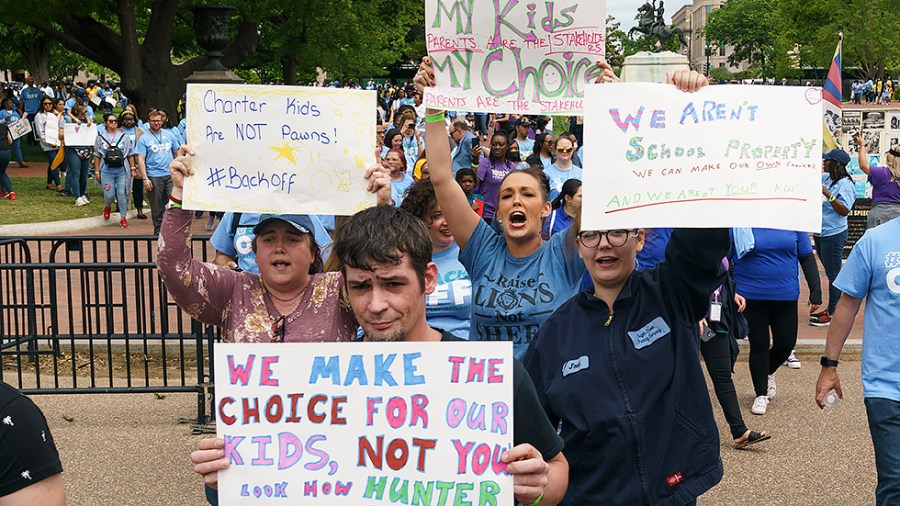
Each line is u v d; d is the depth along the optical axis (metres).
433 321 5.01
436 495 2.80
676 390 3.46
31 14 25.42
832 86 12.25
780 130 3.32
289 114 3.91
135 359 9.41
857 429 7.49
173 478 6.32
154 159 17.08
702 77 3.35
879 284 4.82
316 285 3.89
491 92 4.33
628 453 3.39
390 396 2.83
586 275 5.54
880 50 70.62
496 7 4.26
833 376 5.12
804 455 6.89
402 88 41.09
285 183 3.90
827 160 11.32
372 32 42.53
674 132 3.33
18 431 2.68
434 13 4.32
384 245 2.82
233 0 27.47
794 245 7.67
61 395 8.34
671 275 3.53
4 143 21.70
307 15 29.08
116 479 6.30
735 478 6.45
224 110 3.89
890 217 11.63
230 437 2.86
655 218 3.33
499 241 4.61
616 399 3.43
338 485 2.84
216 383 2.85
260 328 3.79
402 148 15.02
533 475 2.77
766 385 7.90
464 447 2.80
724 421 7.72
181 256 3.79
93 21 27.56
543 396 3.55
